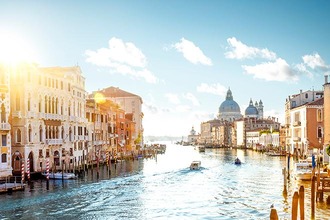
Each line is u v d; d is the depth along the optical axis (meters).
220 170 67.56
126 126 103.06
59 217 31.56
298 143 90.94
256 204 36.00
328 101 62.62
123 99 124.56
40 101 55.22
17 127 50.88
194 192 43.16
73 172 55.31
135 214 32.72
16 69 51.59
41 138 55.06
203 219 31.08
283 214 31.38
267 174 59.44
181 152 155.38
